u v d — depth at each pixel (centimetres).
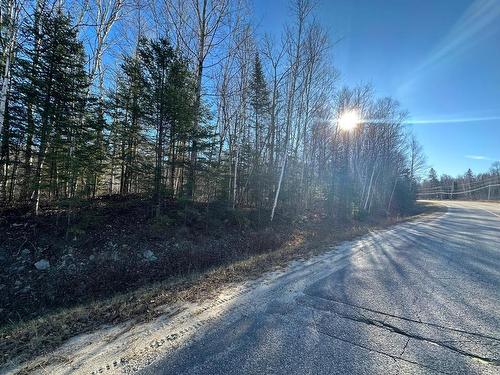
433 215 2336
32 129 947
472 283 523
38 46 957
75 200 962
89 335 342
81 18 1248
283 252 822
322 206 2409
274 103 1855
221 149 1639
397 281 537
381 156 3112
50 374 270
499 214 2311
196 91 1375
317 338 323
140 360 288
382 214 3009
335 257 745
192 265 990
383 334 331
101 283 813
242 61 1684
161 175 1182
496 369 263
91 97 1080
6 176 1002
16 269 762
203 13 1411
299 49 1709
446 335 328
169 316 389
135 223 1095
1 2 871
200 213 1321
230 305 424
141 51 1133
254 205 1788
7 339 338
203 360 284
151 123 1194
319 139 2425
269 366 271
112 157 1248
